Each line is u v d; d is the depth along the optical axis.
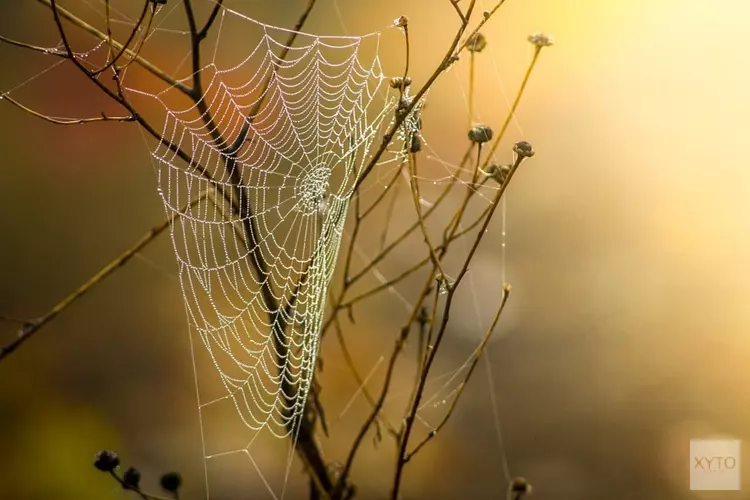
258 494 1.62
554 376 1.86
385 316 1.98
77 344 1.94
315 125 1.40
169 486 1.31
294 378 1.36
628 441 1.69
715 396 1.76
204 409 1.76
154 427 1.71
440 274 1.27
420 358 1.38
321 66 1.50
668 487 1.63
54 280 2.10
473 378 1.84
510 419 1.73
